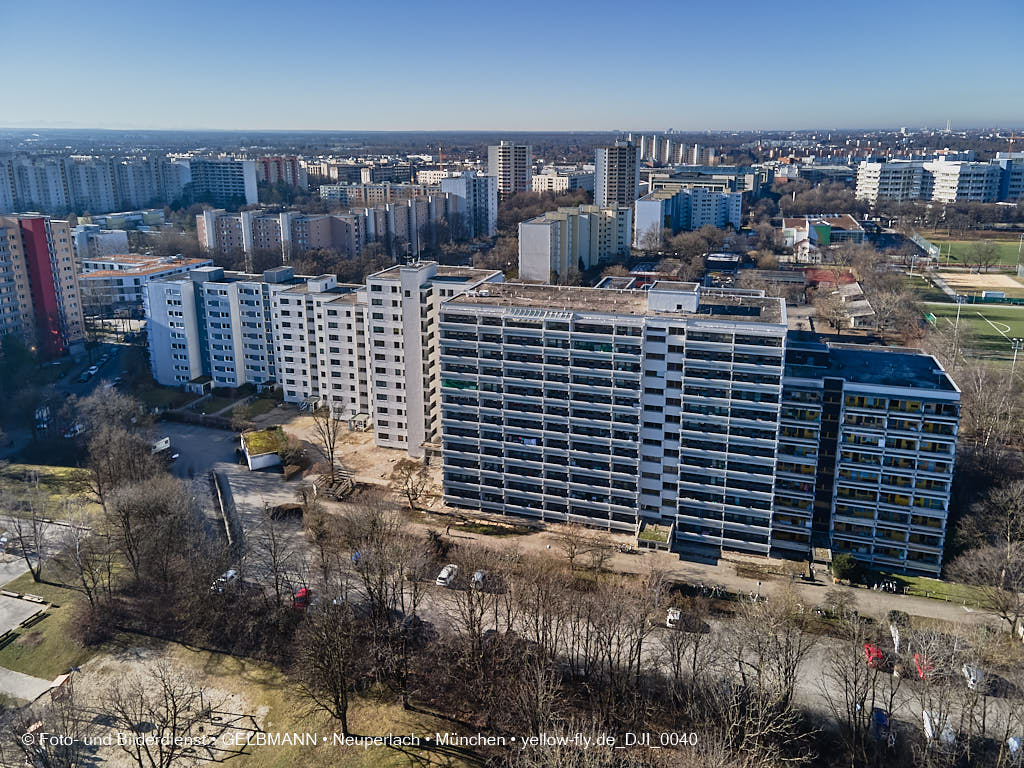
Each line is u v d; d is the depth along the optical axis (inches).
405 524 7190.0
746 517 6663.4
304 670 5231.3
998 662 4965.6
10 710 5029.5
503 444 7199.8
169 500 6761.8
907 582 6240.2
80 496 7805.1
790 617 5251.0
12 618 6003.9
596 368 6683.1
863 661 4886.8
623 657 5472.4
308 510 7283.5
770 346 6181.1
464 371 7121.1
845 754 4628.4
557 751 3949.3
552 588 5733.3
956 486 7372.1
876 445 6343.5
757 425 6363.2
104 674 5418.3
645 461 6835.6
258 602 6028.5
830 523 6668.3
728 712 4601.4
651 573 6013.8
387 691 5246.1
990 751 4527.6
